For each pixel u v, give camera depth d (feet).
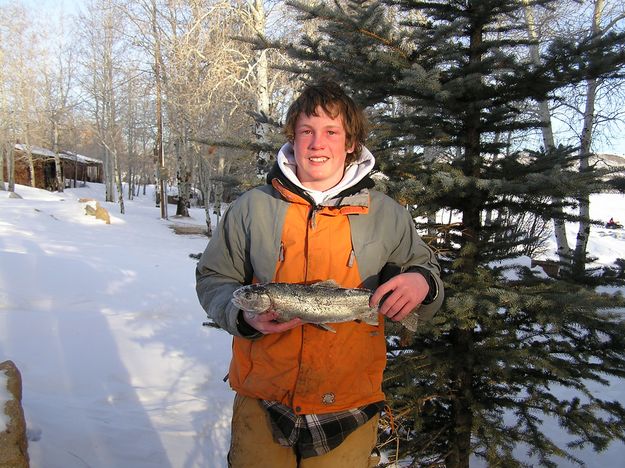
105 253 42.86
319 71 12.55
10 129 126.11
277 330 6.08
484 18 11.94
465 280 11.12
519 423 11.61
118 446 14.01
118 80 110.52
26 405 15.33
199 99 58.65
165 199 99.55
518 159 13.74
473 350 11.21
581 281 12.10
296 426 6.40
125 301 28.19
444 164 11.80
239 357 6.89
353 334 6.49
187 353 22.95
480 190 11.05
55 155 145.59
